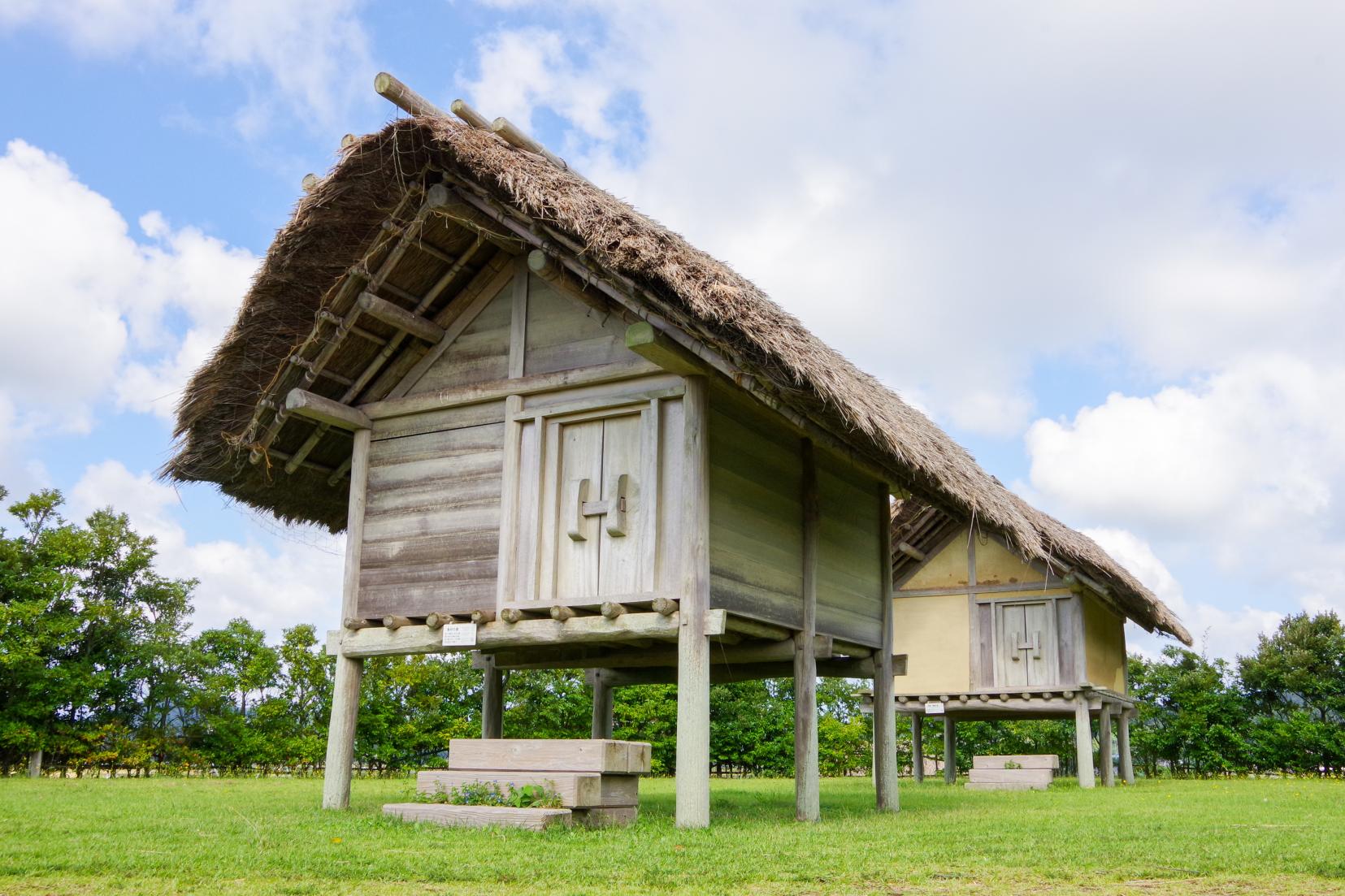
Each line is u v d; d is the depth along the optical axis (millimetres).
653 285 7098
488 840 6004
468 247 8594
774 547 8547
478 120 7867
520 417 8398
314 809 8516
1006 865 5340
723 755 21109
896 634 18266
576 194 7305
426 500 8805
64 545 19609
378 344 9016
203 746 19891
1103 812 9711
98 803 9273
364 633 8727
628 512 7793
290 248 8203
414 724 19766
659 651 9961
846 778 21281
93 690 19250
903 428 7957
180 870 4836
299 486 10312
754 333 6695
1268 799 12461
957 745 25047
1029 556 9867
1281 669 25594
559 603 7789
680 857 5379
